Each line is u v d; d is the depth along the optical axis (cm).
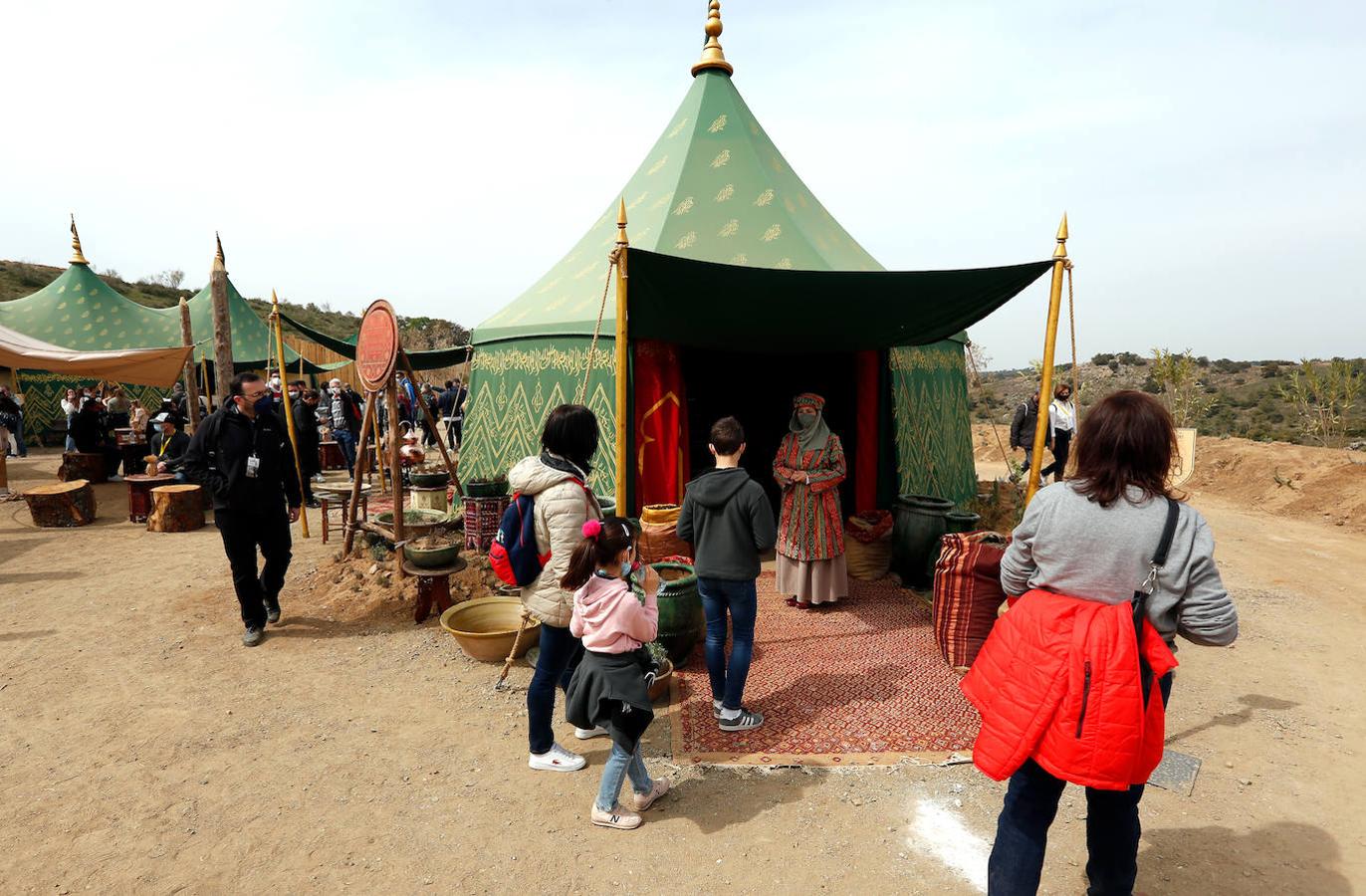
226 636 535
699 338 697
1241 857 293
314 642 522
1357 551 830
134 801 330
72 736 390
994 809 327
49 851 294
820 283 527
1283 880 279
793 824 314
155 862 288
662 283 529
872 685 455
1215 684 465
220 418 496
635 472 730
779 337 693
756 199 842
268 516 515
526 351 809
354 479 688
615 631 296
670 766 362
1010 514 880
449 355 1302
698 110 931
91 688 449
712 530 379
